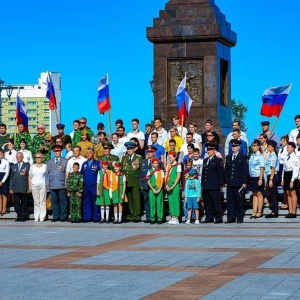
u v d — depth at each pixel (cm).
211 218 2519
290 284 1259
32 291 1230
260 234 2089
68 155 2739
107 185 2573
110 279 1347
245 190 2477
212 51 3025
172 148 2545
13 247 1869
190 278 1343
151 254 1691
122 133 2700
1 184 2803
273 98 2789
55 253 1736
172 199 2508
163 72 3064
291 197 2477
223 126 3078
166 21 3059
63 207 2706
